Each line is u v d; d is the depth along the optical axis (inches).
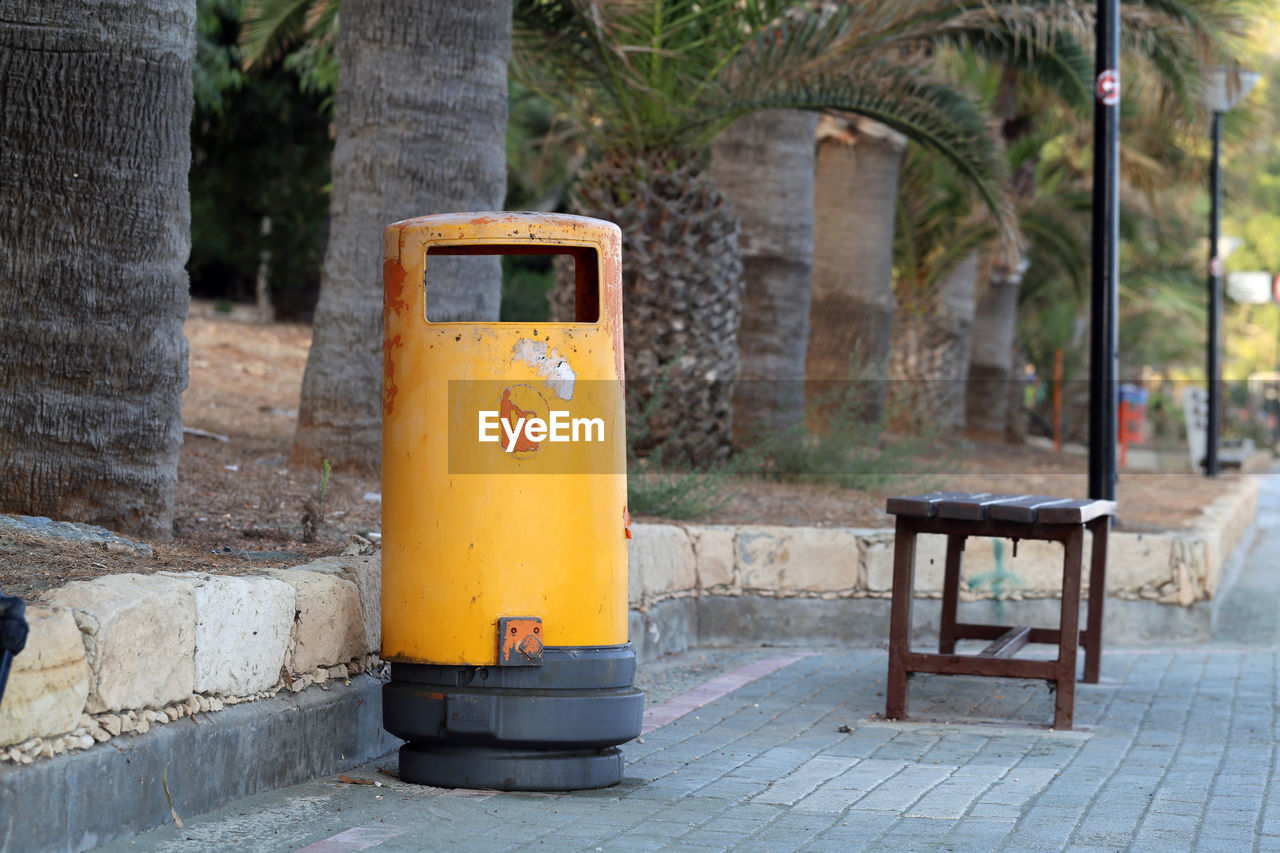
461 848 152.2
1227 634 358.6
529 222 183.9
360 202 315.9
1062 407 1219.2
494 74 323.0
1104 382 366.9
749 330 479.2
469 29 317.4
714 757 212.1
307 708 181.0
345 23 319.3
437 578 180.2
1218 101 579.2
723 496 386.0
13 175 199.5
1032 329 1246.9
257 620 171.2
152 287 209.5
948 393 807.7
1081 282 904.3
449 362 181.2
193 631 158.7
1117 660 313.4
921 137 446.3
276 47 542.0
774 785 192.7
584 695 179.6
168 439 214.7
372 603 200.8
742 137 477.4
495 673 178.9
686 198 421.4
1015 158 812.6
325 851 148.6
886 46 428.1
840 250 625.0
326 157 768.3
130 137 205.0
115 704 146.2
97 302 204.1
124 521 209.0
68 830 138.5
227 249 832.9
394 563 184.7
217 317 729.0
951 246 792.3
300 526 252.7
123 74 203.3
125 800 146.9
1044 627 329.4
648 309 418.0
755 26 409.7
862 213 624.1
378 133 314.0
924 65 462.6
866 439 461.1
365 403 317.7
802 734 232.8
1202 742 227.6
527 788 179.9
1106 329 367.6
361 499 290.5
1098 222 369.1
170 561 193.6
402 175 313.7
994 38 479.8
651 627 295.3
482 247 212.1
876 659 311.9
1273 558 534.0
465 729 177.3
